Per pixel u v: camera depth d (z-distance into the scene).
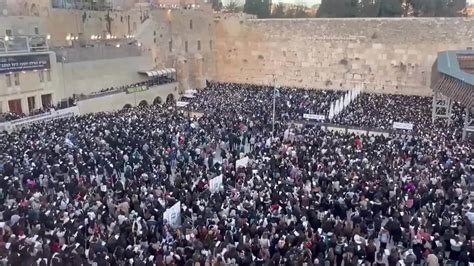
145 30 58.50
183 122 35.84
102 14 64.31
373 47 58.75
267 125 36.84
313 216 17.66
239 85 65.25
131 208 18.86
